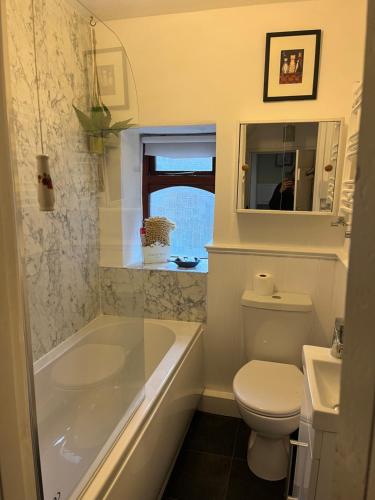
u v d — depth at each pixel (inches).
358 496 17.6
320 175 76.0
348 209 64.9
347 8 72.3
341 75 74.4
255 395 67.7
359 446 17.3
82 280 80.7
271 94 78.1
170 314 92.1
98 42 80.0
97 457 49.1
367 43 15.2
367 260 16.0
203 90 82.0
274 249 82.0
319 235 81.1
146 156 106.5
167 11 79.4
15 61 57.7
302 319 77.7
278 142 77.7
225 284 87.1
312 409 42.4
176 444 72.9
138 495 53.4
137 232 97.0
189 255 109.3
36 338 64.9
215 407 91.8
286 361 80.0
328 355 56.2
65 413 65.8
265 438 71.4
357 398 17.2
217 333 90.0
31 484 26.5
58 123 69.8
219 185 84.7
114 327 81.5
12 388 23.9
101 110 82.1
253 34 77.4
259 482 70.5
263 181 79.6
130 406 59.5
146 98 85.2
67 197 74.3
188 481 70.7
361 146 15.8
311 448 44.1
